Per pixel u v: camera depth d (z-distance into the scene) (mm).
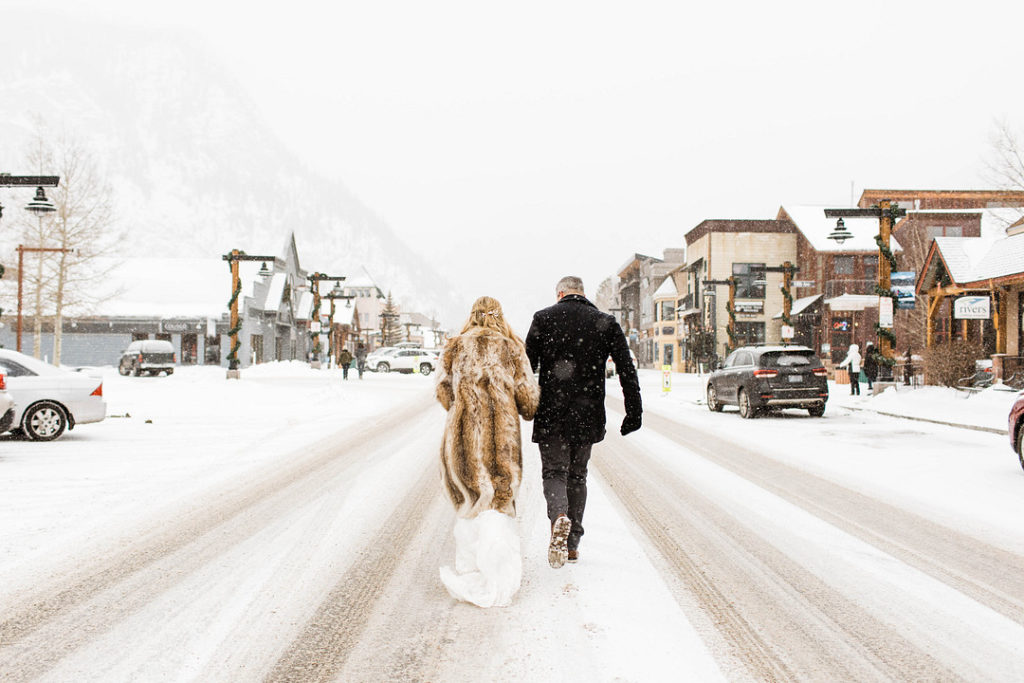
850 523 6355
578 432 4777
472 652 3512
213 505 6965
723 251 50750
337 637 3705
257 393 24172
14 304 37250
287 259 64500
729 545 5582
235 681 3199
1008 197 26484
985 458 10438
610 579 4676
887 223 21266
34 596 4324
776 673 3297
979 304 21000
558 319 4824
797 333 49562
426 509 6801
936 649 3609
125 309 48812
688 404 21641
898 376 27328
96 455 10383
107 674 3262
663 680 3207
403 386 31859
